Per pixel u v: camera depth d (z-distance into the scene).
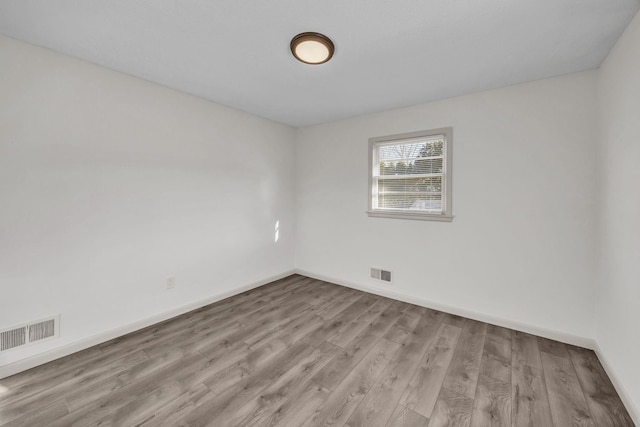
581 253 2.35
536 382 1.90
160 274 2.75
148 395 1.75
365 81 2.57
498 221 2.71
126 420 1.55
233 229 3.44
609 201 2.01
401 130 3.28
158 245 2.73
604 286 2.09
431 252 3.11
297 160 4.32
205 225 3.13
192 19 1.71
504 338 2.47
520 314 2.62
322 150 4.02
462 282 2.92
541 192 2.50
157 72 2.43
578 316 2.37
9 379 1.88
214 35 1.88
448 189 2.95
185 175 2.93
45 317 2.08
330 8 1.59
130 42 1.97
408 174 3.29
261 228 3.81
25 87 1.96
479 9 1.59
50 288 2.10
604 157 2.10
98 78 2.30
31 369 1.99
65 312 2.18
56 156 2.11
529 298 2.57
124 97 2.46
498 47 1.98
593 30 1.78
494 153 2.70
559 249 2.43
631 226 1.67
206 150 3.11
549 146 2.45
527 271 2.58
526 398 1.75
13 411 1.61
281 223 4.11
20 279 1.97
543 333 2.50
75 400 1.70
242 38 1.91
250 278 3.69
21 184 1.96
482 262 2.80
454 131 2.92
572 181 2.37
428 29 1.78
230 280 3.43
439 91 2.78
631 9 1.58
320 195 4.06
